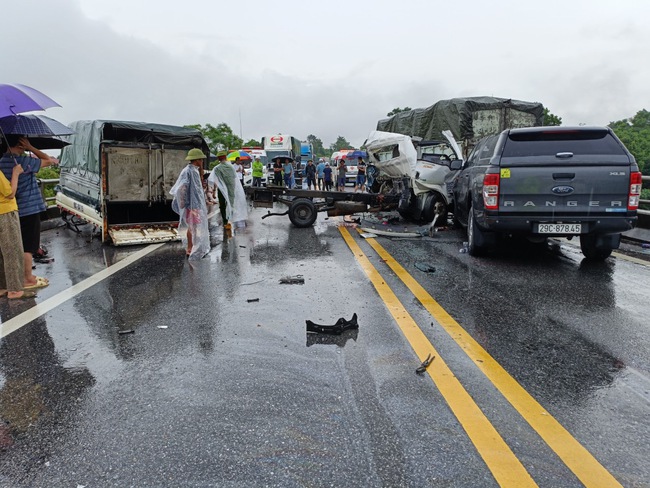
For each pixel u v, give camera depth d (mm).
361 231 10695
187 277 6551
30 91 5527
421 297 5418
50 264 7594
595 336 4219
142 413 3027
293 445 2656
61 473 2477
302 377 3461
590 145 6602
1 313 5117
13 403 3195
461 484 2336
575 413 2969
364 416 2934
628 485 2330
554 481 2355
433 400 3113
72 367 3730
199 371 3596
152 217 11023
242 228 11391
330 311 4961
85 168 10188
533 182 6531
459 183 9328
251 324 4602
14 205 5605
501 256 7758
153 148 9953
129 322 4746
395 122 17859
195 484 2367
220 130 54062
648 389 3273
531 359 3748
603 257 7293
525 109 14641
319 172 31922
